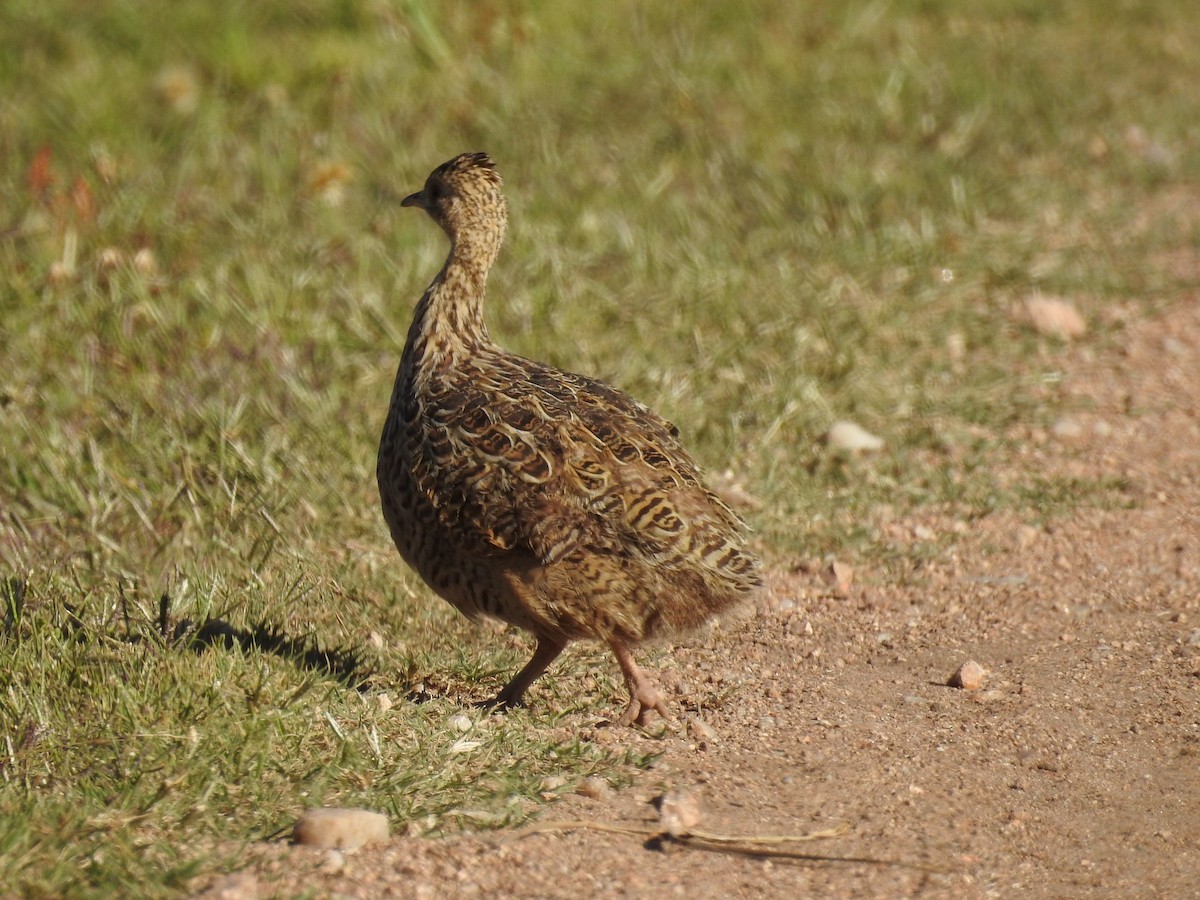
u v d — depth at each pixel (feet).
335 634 37.04
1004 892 27.12
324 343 53.47
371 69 80.69
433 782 29.50
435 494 32.50
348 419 48.70
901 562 42.65
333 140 71.51
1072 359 57.00
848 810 29.71
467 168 37.09
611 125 76.64
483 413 32.68
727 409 50.90
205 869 25.88
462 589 33.30
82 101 74.08
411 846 27.25
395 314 56.24
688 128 76.18
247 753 29.48
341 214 65.31
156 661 32.37
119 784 28.30
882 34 94.99
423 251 61.21
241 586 38.34
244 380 50.52
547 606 31.99
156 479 44.06
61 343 51.83
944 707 34.35
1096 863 28.22
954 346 57.26
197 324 54.54
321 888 25.71
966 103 83.05
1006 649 37.47
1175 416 52.31
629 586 31.63
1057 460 49.19
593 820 28.81
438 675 35.65
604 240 63.62
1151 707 34.12
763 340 55.72
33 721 30.04
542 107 77.36
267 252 60.23
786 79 84.28
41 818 26.68
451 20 87.92
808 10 96.68
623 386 51.39
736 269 60.85
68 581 37.83
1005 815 29.76
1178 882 27.55
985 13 102.47
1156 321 60.29
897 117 79.77
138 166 67.92
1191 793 30.68
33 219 60.95
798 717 33.91
